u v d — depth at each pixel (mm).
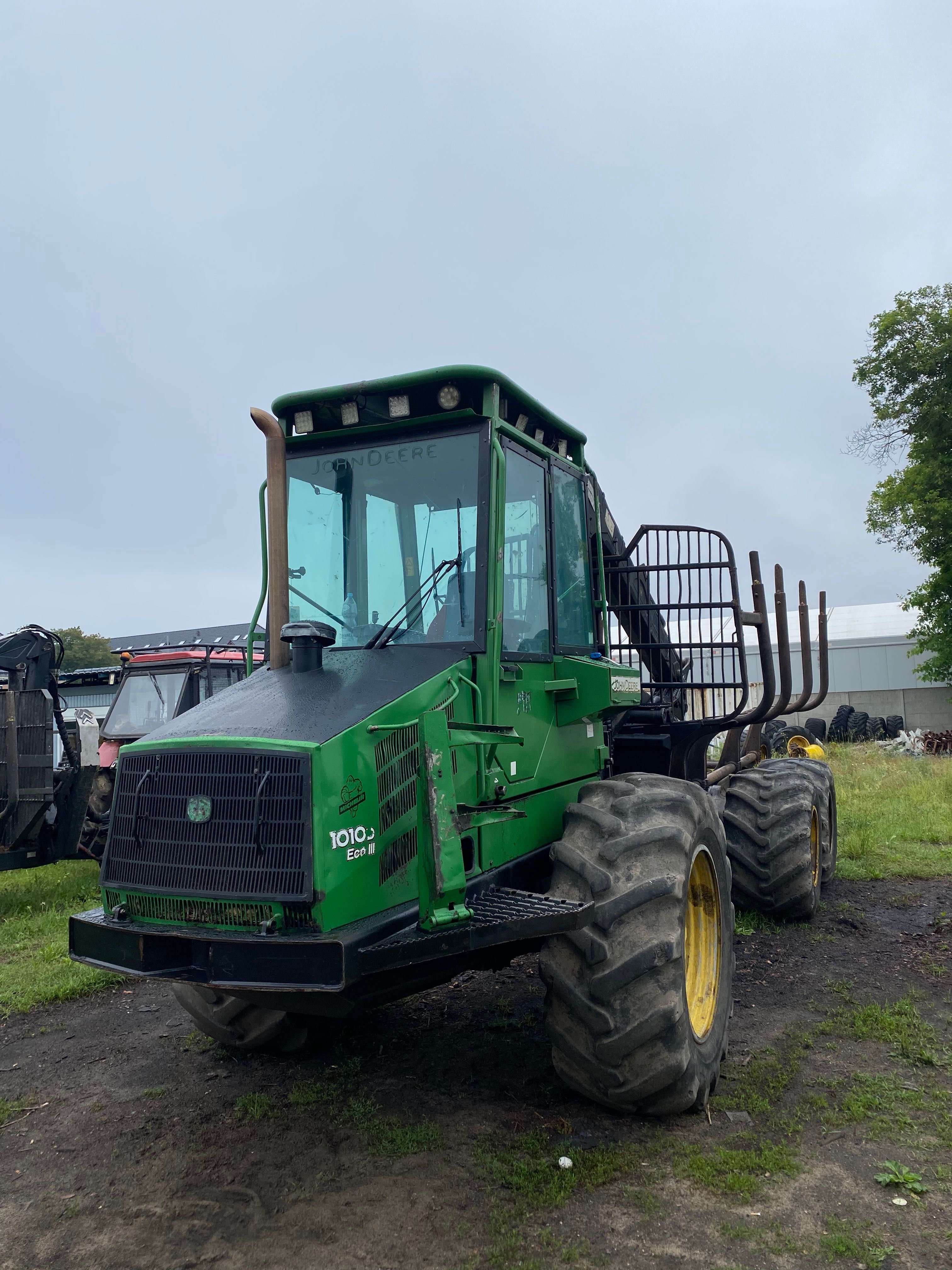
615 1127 3516
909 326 25266
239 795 3152
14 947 6816
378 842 3248
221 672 10469
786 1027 4570
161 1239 2947
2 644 9125
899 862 8672
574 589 4840
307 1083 4066
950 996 4973
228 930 3115
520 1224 2910
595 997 3355
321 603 4105
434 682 3543
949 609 25047
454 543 3855
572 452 5086
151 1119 3834
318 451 4207
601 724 5117
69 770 9195
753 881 6402
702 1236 2812
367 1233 2904
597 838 3639
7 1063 4598
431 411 4094
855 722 27750
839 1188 3055
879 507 25844
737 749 7855
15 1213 3160
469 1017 4828
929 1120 3533
